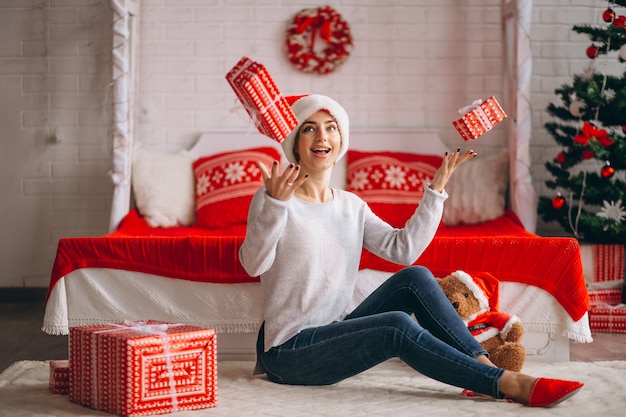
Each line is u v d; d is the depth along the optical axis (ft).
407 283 9.76
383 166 16.90
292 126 9.09
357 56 17.87
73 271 11.87
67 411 9.09
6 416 8.89
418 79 17.90
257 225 8.97
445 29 17.87
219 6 17.79
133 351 8.71
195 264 11.75
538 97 17.75
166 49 17.79
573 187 15.98
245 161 16.81
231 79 8.97
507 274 11.70
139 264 11.83
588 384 10.07
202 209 16.49
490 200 16.57
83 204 17.74
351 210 10.11
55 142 17.66
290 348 9.57
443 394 9.57
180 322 11.85
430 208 9.87
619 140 15.20
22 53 17.57
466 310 10.80
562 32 17.72
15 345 13.29
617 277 15.08
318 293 9.70
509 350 10.44
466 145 17.87
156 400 8.85
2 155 17.63
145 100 17.79
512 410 8.75
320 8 17.70
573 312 11.55
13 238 17.69
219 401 9.33
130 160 16.52
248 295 11.76
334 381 9.70
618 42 15.55
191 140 17.81
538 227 17.63
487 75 17.92
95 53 17.60
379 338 9.07
